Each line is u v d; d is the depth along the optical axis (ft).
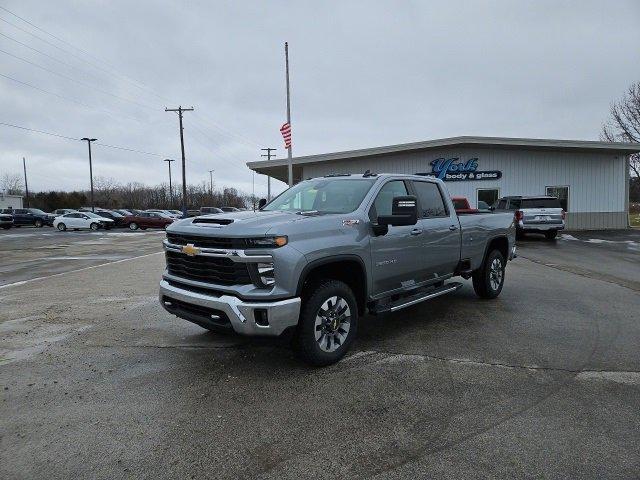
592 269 34.17
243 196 355.36
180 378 13.15
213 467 8.77
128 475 8.51
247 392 12.14
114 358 14.89
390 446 9.50
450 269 19.95
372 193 15.93
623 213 78.79
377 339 16.63
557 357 14.71
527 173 77.61
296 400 11.63
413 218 14.56
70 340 16.90
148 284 29.14
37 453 9.27
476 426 10.28
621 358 14.61
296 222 13.05
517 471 8.58
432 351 15.31
